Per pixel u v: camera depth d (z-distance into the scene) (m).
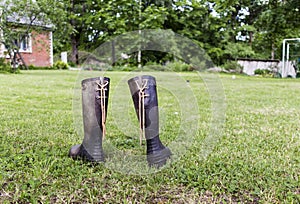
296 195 1.05
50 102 3.21
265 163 1.36
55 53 13.95
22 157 1.36
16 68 7.95
